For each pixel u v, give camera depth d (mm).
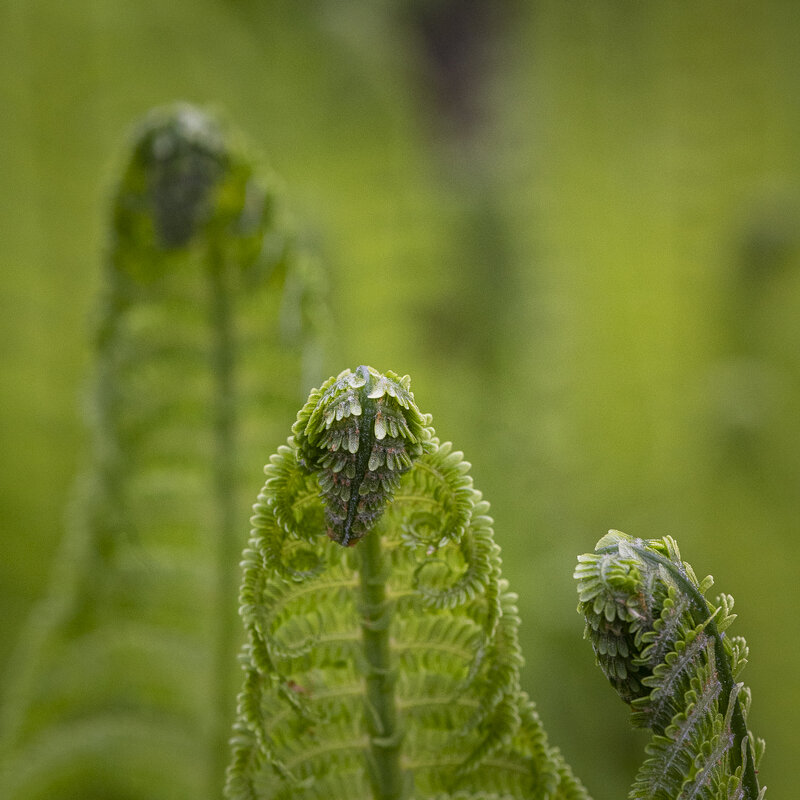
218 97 2857
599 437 3371
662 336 3658
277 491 750
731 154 4051
